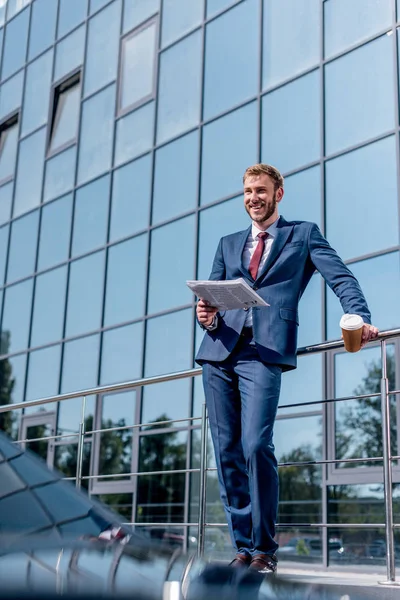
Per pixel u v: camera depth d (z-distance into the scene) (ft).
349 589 4.81
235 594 3.86
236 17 42.42
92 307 46.68
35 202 53.72
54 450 45.80
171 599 3.61
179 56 45.37
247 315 11.15
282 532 32.91
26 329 51.37
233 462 11.11
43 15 57.47
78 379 46.19
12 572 3.69
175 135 44.21
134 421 41.34
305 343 34.58
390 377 31.50
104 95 50.14
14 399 50.49
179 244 42.32
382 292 32.91
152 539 4.81
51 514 4.68
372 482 30.86
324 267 11.22
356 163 35.14
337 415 32.73
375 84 35.22
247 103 40.63
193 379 38.99
